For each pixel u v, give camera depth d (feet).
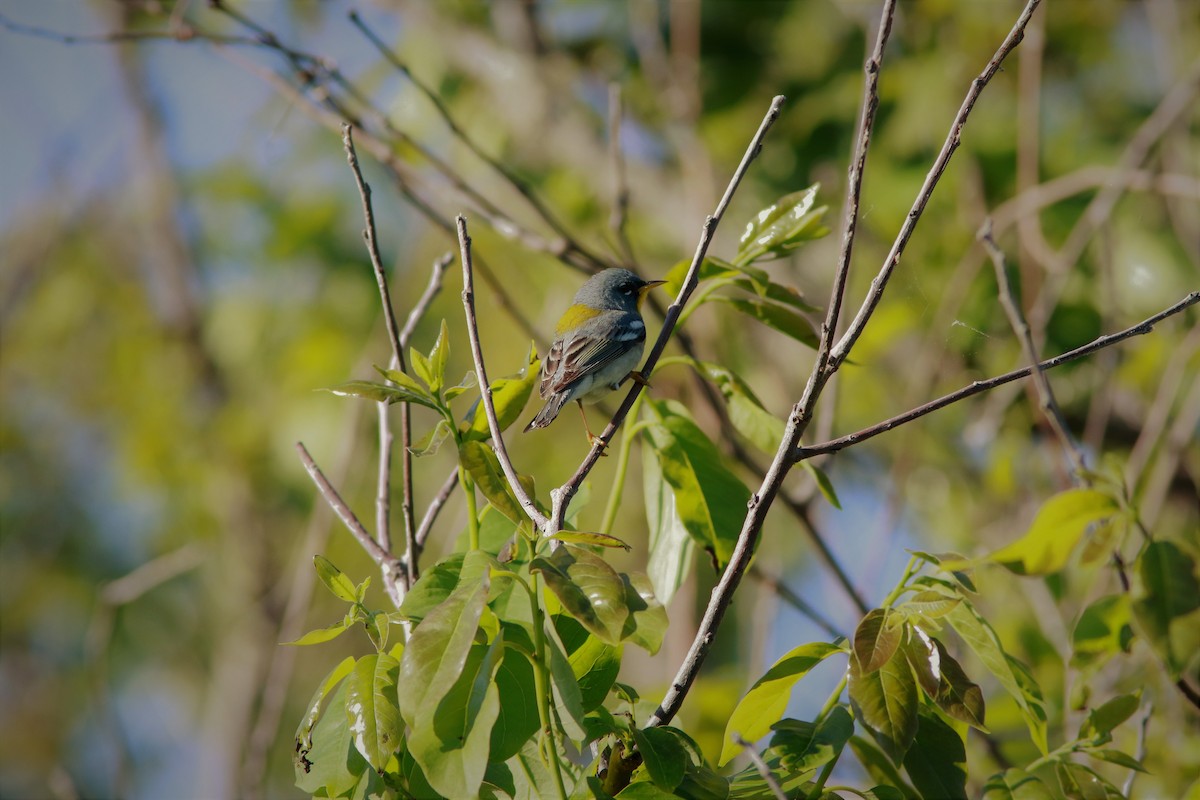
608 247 32.83
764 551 42.68
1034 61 35.94
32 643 53.67
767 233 22.72
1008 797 17.06
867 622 16.60
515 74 49.39
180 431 52.49
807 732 17.11
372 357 44.04
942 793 16.72
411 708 14.75
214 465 50.26
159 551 53.01
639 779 17.46
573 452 44.73
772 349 43.24
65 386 55.88
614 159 32.12
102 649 34.30
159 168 54.44
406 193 31.48
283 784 45.60
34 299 56.18
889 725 16.03
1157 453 36.83
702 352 34.32
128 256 56.95
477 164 47.09
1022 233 36.27
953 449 40.73
